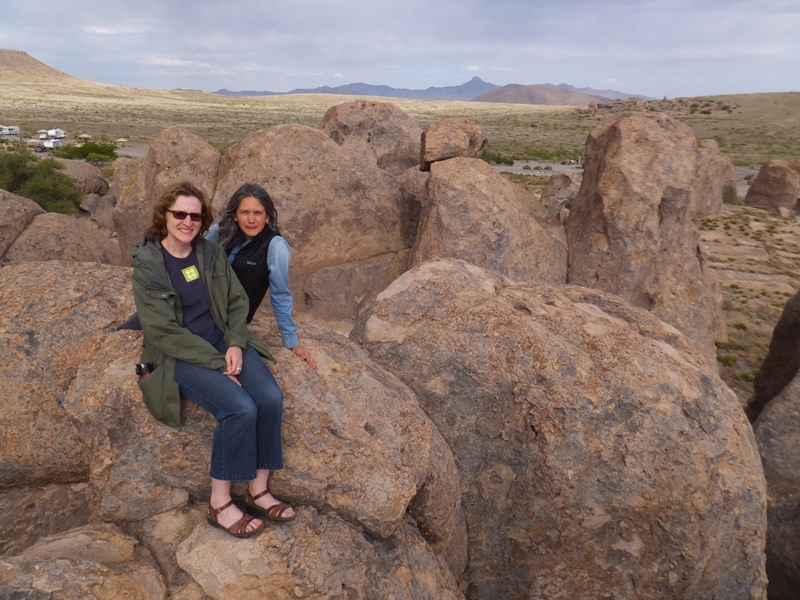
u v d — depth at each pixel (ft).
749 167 262.67
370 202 48.37
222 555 12.47
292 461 13.55
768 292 74.95
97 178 109.60
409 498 14.29
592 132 49.70
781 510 25.85
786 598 24.66
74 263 17.66
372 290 47.24
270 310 38.81
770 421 32.76
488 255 42.24
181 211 11.93
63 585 10.93
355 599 13.07
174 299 12.29
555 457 17.60
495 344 18.86
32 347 15.42
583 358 18.60
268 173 46.39
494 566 18.61
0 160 104.73
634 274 44.14
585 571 17.95
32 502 16.60
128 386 13.57
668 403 18.11
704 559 17.60
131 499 13.33
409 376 19.06
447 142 46.37
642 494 17.35
